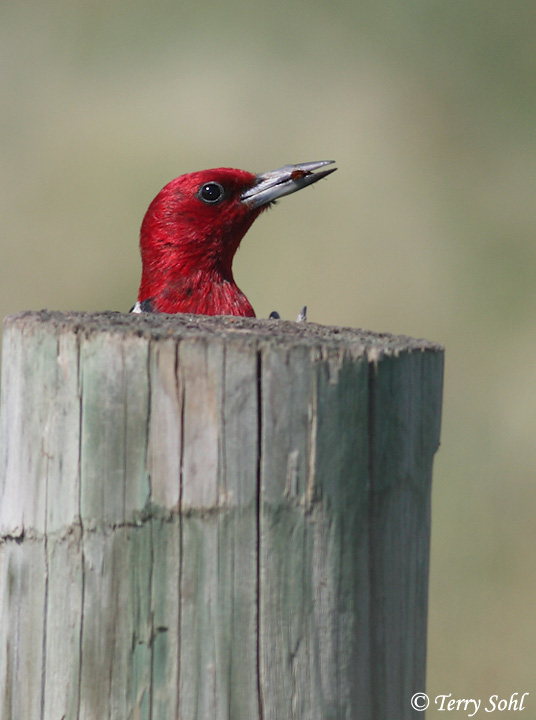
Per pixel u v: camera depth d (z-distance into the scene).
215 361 5.07
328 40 20.86
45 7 21.77
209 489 5.10
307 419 5.12
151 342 5.10
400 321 17.62
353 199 18.44
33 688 5.43
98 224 18.20
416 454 5.52
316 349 5.12
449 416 16.47
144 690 5.20
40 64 20.81
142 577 5.18
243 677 5.16
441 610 13.79
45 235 18.08
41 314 5.89
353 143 19.06
